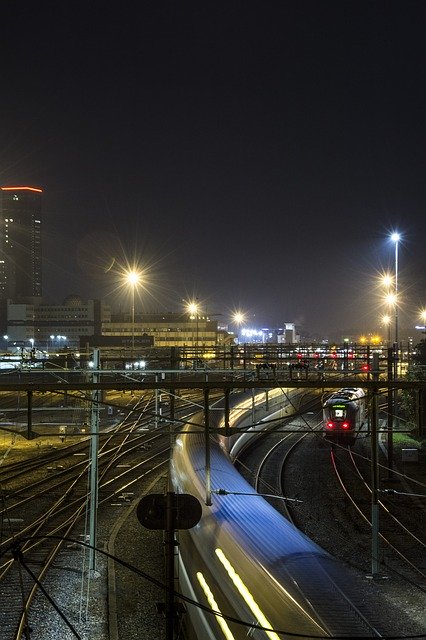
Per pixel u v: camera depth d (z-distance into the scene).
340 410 43.94
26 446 41.75
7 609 16.45
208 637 12.59
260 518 16.14
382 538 23.53
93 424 20.08
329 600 11.09
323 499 29.55
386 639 9.74
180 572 16.14
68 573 19.34
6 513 25.58
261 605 11.10
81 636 15.26
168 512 10.43
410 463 37.66
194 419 33.62
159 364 47.38
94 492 19.73
